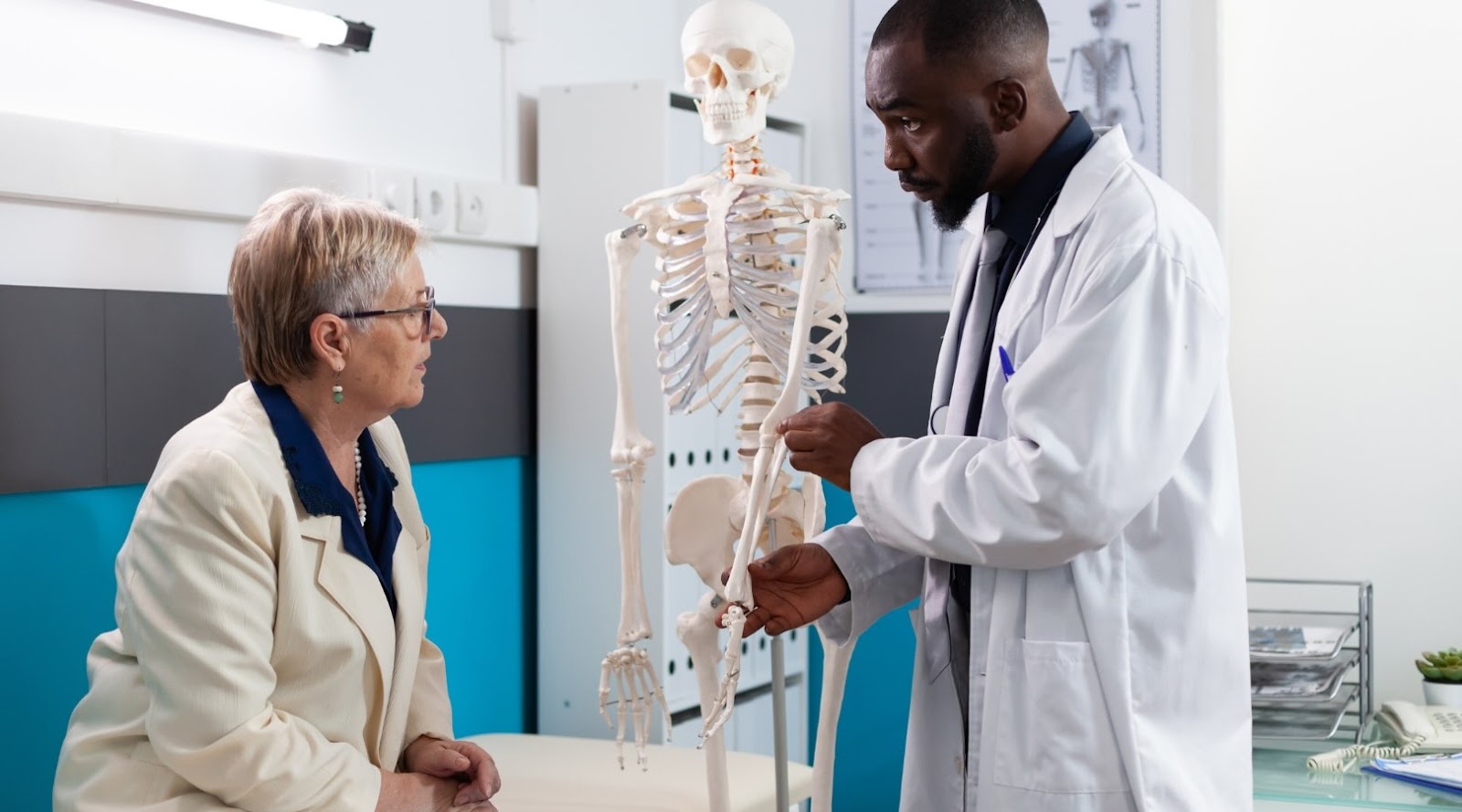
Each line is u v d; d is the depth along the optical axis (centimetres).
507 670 311
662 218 214
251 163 239
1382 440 310
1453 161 303
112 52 221
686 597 308
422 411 280
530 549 317
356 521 179
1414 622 308
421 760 190
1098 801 157
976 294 178
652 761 264
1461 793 224
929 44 159
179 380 233
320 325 171
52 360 211
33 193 204
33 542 211
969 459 158
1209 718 162
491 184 293
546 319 309
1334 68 310
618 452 211
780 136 319
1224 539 163
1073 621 159
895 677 338
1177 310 154
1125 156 165
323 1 258
